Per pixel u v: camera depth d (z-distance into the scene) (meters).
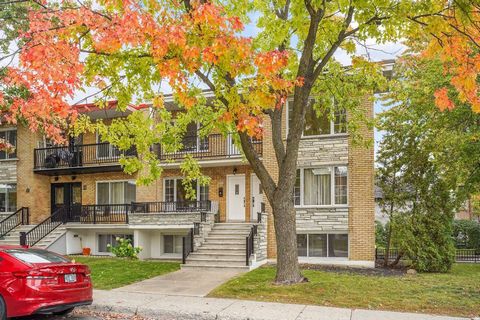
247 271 15.29
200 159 20.70
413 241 15.98
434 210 16.27
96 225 21.77
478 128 13.65
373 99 15.25
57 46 8.85
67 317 9.52
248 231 18.36
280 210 12.27
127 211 21.50
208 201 20.31
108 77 12.17
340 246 18.00
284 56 9.23
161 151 21.53
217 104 14.50
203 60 9.61
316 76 12.11
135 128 13.98
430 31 10.29
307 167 18.53
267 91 9.63
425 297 10.50
